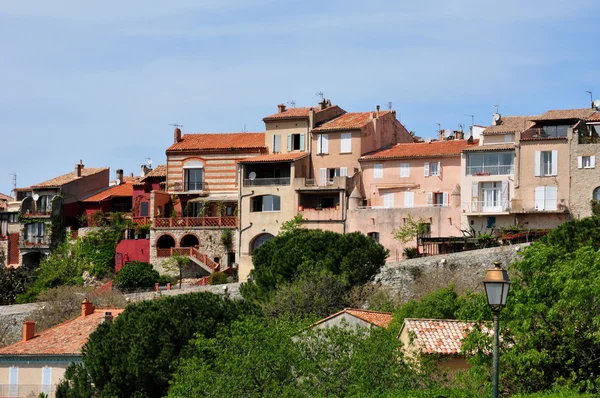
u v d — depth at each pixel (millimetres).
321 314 89188
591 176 110188
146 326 74750
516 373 54094
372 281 98750
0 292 125500
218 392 59062
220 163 131500
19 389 82938
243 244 123812
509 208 112438
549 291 54906
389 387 56031
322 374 58125
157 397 73250
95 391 74875
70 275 131250
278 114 130875
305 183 122438
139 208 137500
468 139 121250
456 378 55344
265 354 59438
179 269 123812
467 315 56750
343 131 125000
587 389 51719
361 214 118875
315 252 98000
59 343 84688
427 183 119625
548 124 113250
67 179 144625
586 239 79250
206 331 75625
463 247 110312
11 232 144000
